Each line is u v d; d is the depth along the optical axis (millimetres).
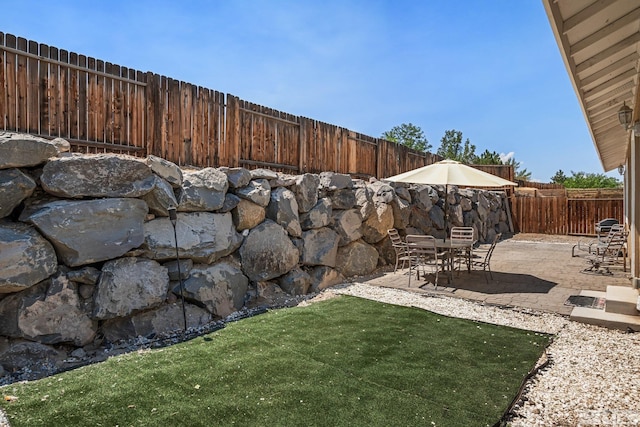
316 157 7707
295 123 7168
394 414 2352
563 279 6688
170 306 4074
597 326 4254
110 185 3658
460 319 4398
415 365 3092
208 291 4387
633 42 3402
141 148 4844
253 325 4066
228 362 3072
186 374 2838
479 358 3268
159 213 4070
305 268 6047
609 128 7055
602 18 2975
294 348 3402
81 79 4293
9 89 3742
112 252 3611
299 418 2281
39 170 3350
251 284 5113
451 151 36312
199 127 5496
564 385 2832
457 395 2611
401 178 6535
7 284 2980
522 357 3311
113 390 2574
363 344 3531
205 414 2297
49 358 3188
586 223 14234
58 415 2248
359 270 7039
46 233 3232
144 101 4879
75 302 3385
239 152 6082
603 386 2820
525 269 7688
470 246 6746
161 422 2203
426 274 7141
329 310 4699
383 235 7641
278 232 5469
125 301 3656
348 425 2223
